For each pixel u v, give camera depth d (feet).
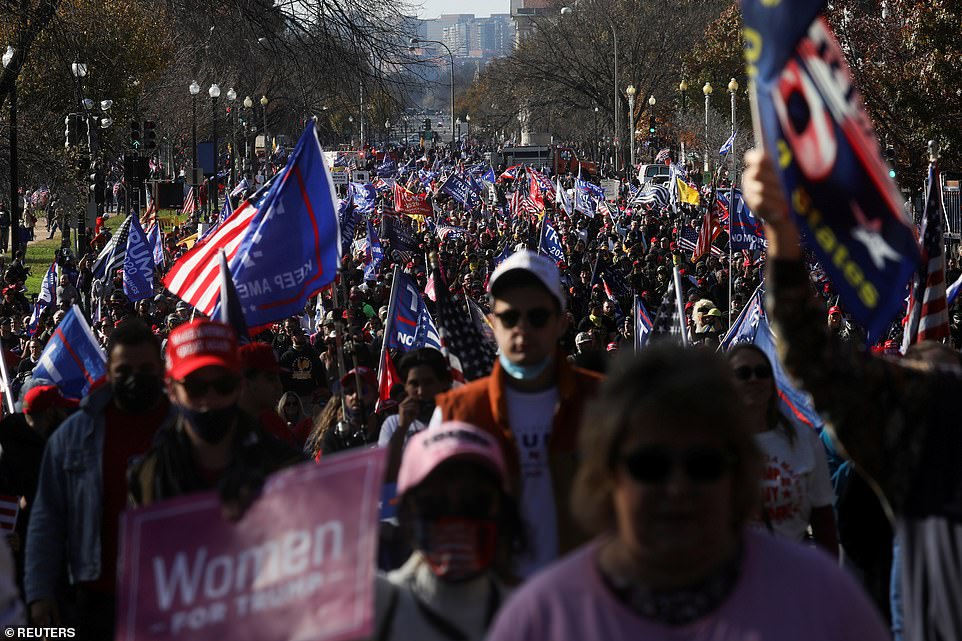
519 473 40.98
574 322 181.78
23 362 138.51
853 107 27.22
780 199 27.45
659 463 22.97
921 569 29.07
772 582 23.26
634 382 23.65
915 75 276.00
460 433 31.55
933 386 28.55
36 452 62.85
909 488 28.63
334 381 131.85
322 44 308.19
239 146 590.55
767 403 50.57
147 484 43.06
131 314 179.73
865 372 28.04
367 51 315.78
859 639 23.52
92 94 375.04
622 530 23.57
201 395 42.16
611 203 484.33
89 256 264.52
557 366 41.75
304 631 27.04
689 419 23.06
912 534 29.14
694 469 22.95
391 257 256.32
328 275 81.15
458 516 30.78
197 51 364.99
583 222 367.66
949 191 285.43
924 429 28.32
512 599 24.18
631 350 24.86
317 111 556.10
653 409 23.04
